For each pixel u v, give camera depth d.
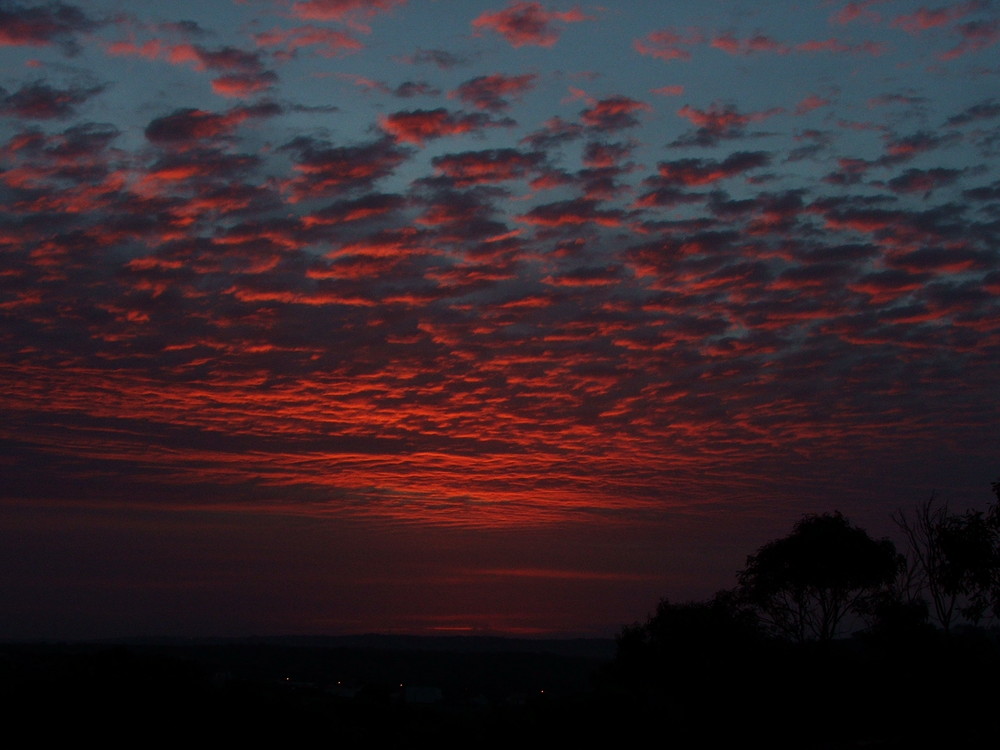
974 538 26.08
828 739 31.28
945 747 25.36
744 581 35.06
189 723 25.78
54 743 23.77
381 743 29.75
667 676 35.28
